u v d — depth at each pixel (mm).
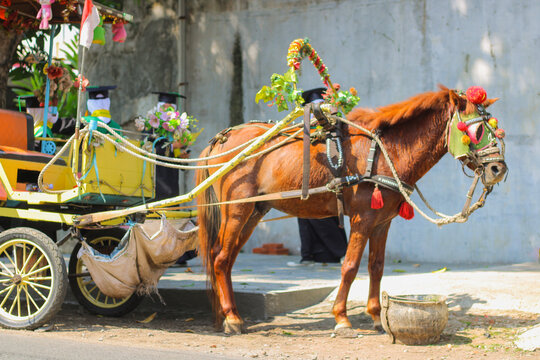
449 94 5012
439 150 5133
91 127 5379
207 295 6160
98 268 5680
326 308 6246
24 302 6969
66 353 4375
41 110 7891
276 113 11180
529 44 9484
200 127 11781
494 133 4859
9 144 6406
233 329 5410
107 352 4434
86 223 5547
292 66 5305
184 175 11641
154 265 5730
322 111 5195
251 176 5516
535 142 9414
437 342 4957
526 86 9492
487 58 9711
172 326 5844
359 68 10547
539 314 5453
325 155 5238
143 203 5996
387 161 5039
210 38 11766
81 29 5375
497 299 5820
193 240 5832
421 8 10102
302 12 11008
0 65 8500
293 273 7922
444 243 9812
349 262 5199
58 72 7273
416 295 5312
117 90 12562
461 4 9852
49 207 6109
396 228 10172
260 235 11211
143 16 12359
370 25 10469
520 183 9453
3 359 4180
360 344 4969
